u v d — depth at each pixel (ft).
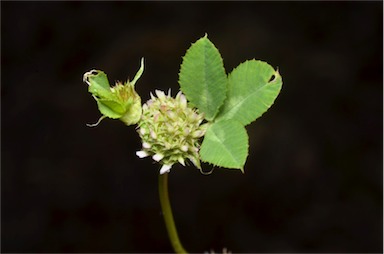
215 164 0.68
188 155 0.70
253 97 0.70
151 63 1.44
